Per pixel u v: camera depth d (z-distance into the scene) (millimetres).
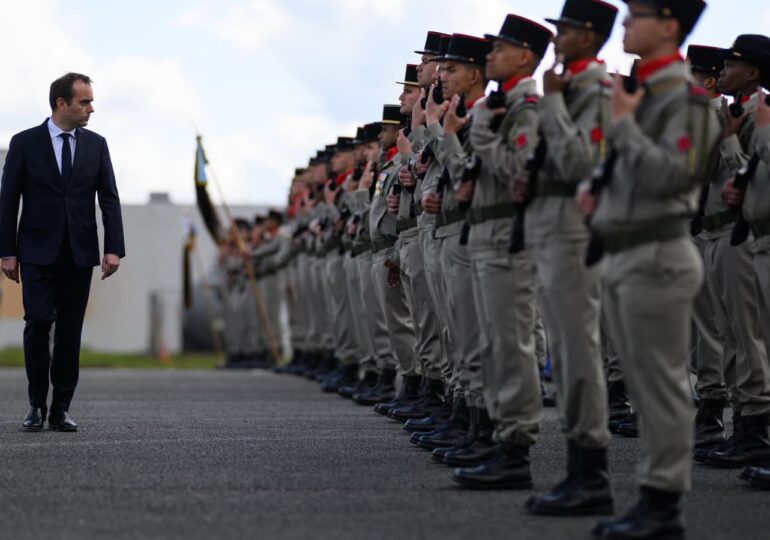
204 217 60000
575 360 17656
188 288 78375
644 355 15930
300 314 53000
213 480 20453
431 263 25656
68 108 27312
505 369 19703
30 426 27609
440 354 29562
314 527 16609
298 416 32344
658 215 15797
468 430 24094
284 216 63688
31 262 26953
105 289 100000
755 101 23562
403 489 19672
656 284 15805
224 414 32938
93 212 27484
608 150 16312
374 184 32531
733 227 22906
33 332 27188
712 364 24922
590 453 17781
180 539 15883
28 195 27109
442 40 24859
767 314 22078
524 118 19000
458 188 19969
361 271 35312
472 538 16000
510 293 19594
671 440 15922
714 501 18906
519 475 19766
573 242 17625
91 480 20391
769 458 22906
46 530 16406
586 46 18125
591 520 17250
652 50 16109
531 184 17891
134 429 28438
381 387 36125
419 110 27250
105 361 82688
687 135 15523
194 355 100062
